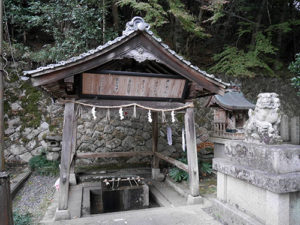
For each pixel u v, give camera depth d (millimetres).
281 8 10383
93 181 6121
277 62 9914
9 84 7059
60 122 7250
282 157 2711
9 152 6867
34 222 3633
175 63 3818
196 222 3436
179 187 5242
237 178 3172
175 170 5977
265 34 10141
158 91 4094
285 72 10148
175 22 8602
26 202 4664
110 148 7434
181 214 3723
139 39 3580
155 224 3381
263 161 2873
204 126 8367
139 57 3621
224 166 3453
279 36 10203
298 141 9000
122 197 4641
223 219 3363
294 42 11062
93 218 3619
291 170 2760
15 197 4910
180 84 4121
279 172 2680
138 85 3930
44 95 7266
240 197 3221
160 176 6328
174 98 4242
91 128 7328
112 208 4562
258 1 9852
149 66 4488
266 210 2705
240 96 6215
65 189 3670
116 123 7562
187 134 4371
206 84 4035
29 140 7031
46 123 7180
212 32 10102
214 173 6359
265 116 3121
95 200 5391
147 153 6406
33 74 3197
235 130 5852
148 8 6434
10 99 7020
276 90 9617
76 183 5867
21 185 5488
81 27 7172
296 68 5785
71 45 7191
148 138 7785
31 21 7594
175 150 7945
